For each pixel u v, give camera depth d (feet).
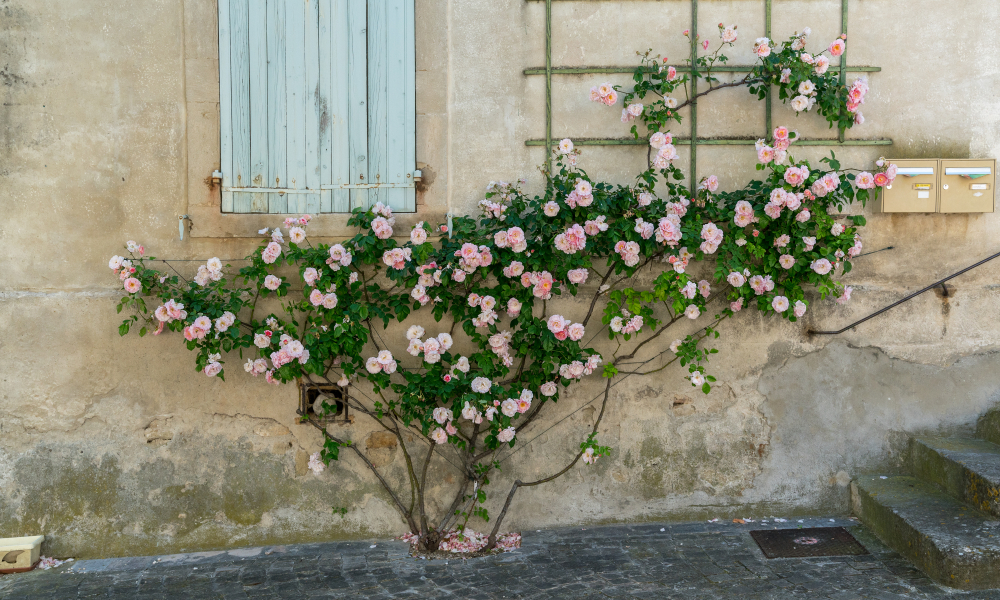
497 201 12.71
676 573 11.27
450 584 11.17
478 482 12.80
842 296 12.88
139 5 12.32
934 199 12.89
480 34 12.89
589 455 12.39
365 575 11.53
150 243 12.47
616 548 12.26
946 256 13.25
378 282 12.76
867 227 13.21
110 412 12.50
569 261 12.06
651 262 12.98
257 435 12.77
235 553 12.49
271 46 12.59
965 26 13.07
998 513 11.20
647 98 13.07
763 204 12.40
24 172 12.19
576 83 12.98
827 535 12.44
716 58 12.72
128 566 12.09
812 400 13.28
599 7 12.92
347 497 12.96
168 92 12.43
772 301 12.60
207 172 12.50
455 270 11.86
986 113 13.12
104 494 12.52
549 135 12.90
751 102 13.07
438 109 12.80
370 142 12.76
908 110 13.12
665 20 12.96
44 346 12.34
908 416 13.26
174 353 12.56
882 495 12.46
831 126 13.06
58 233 12.30
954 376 13.24
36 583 11.46
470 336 12.90
